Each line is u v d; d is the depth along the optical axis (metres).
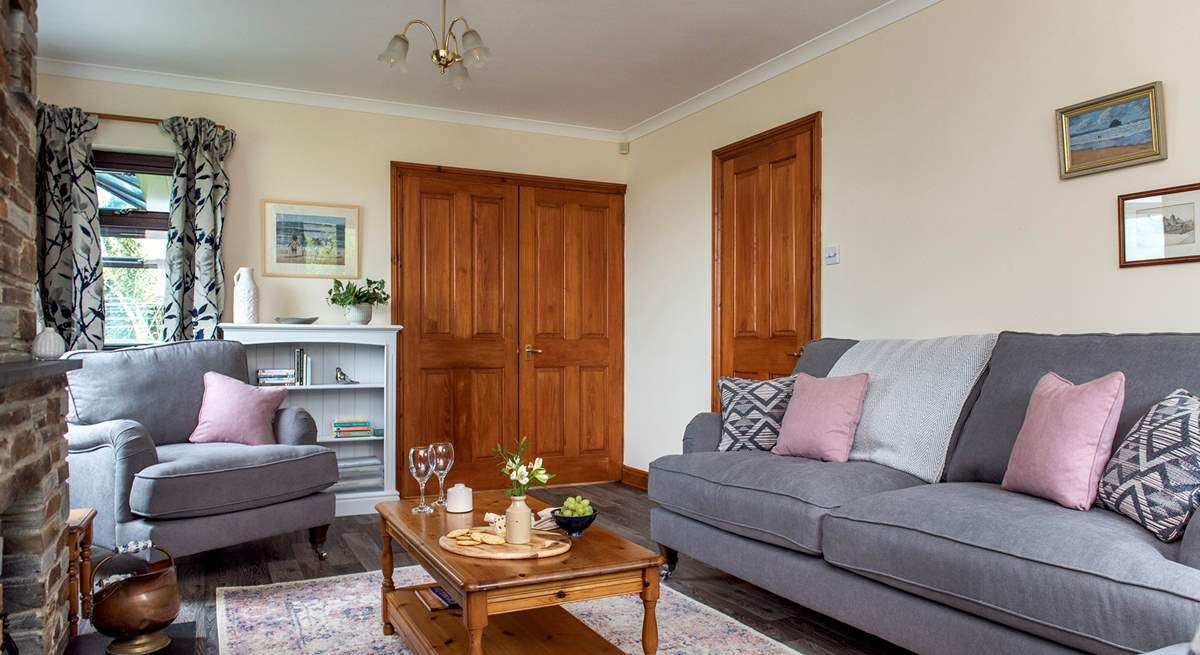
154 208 4.77
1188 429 1.94
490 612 1.93
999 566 1.91
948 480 2.73
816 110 4.18
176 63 4.50
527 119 5.63
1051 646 1.83
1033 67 3.11
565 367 5.75
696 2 3.66
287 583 3.26
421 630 2.30
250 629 2.71
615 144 5.97
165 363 3.91
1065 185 2.99
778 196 4.41
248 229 4.89
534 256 5.66
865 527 2.31
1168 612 1.58
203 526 3.21
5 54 2.04
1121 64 2.82
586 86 4.89
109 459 3.22
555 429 5.71
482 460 5.46
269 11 3.77
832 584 2.45
